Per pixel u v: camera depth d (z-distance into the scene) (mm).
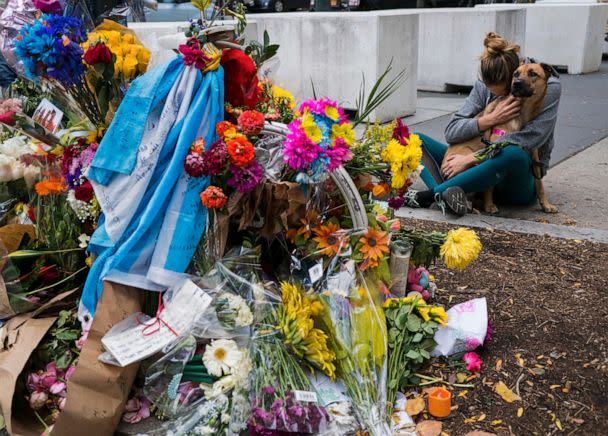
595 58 10320
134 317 2268
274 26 7145
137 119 2346
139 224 2289
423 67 8812
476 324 2600
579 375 2490
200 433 2062
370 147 2617
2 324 2475
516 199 4398
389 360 2426
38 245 2637
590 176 5027
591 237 3820
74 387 2055
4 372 2145
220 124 2328
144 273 2324
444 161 4363
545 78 3943
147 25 4500
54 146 2744
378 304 2504
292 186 2371
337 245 2441
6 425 2090
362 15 6512
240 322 2250
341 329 2357
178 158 2309
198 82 2404
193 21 2600
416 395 2410
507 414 2301
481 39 8172
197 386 2203
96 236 2375
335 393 2293
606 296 3090
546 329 2816
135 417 2176
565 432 2207
